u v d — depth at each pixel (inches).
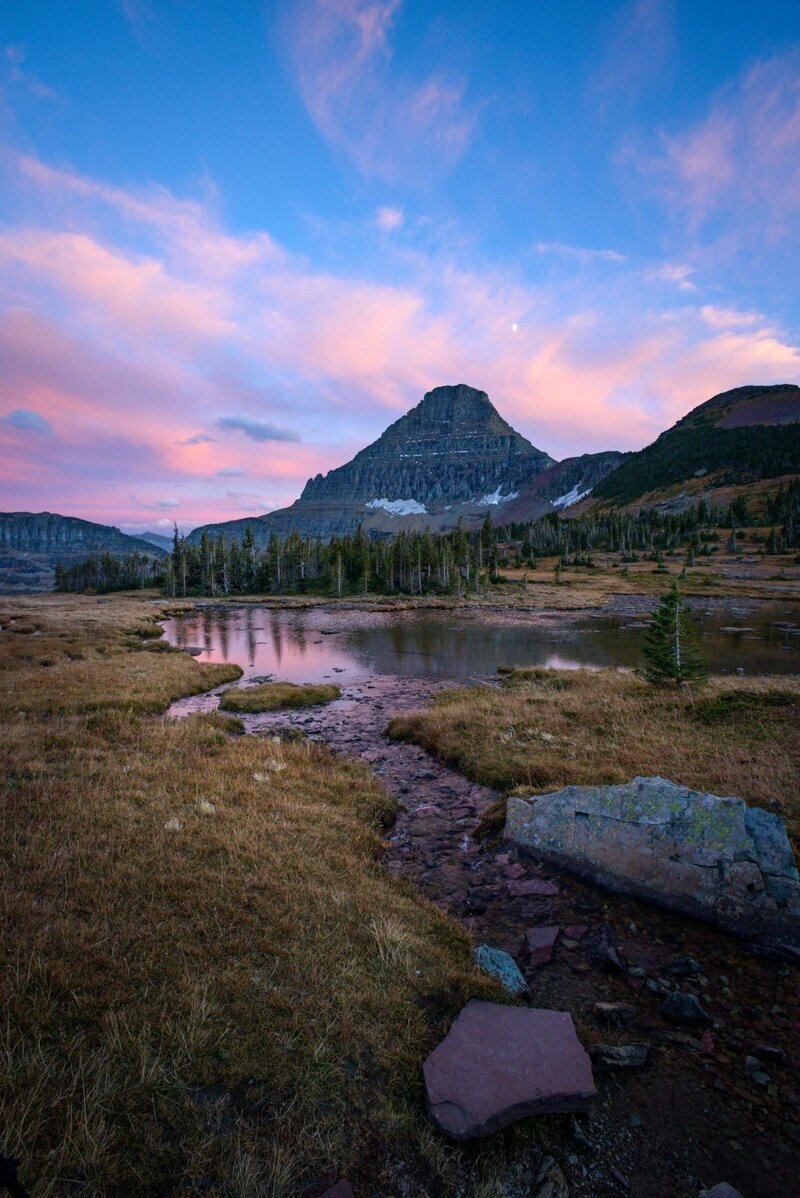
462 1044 208.4
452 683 1353.3
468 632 2413.9
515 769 574.6
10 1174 106.1
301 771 593.0
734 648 1905.8
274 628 2603.3
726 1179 168.6
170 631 2501.2
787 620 2682.1
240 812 437.4
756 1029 233.3
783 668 1551.4
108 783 466.6
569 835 388.2
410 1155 168.1
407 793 574.6
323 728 897.5
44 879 290.2
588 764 560.7
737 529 7372.1
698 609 3169.3
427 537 5201.8
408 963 257.8
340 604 3865.7
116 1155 152.6
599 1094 198.2
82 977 215.6
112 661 1482.5
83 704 911.7
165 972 229.1
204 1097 175.2
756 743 571.2
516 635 2304.4
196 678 1317.7
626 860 355.3
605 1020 239.6
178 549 5408.5
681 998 244.7
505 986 254.7
